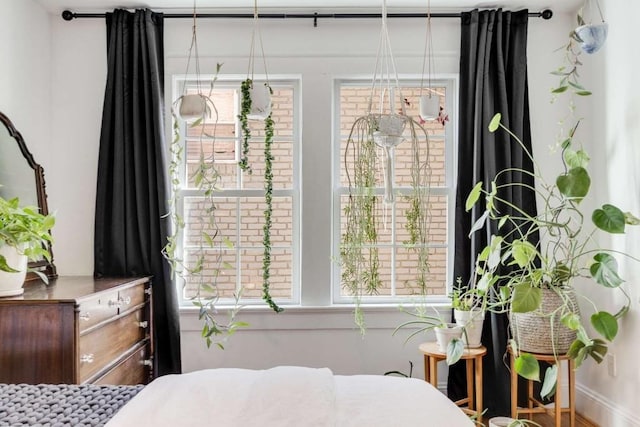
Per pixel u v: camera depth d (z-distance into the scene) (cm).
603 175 279
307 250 307
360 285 271
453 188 319
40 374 197
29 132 282
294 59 308
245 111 262
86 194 304
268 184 305
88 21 305
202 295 315
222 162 319
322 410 118
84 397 134
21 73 274
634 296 248
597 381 280
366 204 222
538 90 308
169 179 307
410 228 231
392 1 293
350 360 305
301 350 305
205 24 308
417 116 321
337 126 321
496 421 256
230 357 304
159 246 296
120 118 296
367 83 321
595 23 285
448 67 310
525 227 295
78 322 200
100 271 295
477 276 294
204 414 115
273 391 127
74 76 304
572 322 235
